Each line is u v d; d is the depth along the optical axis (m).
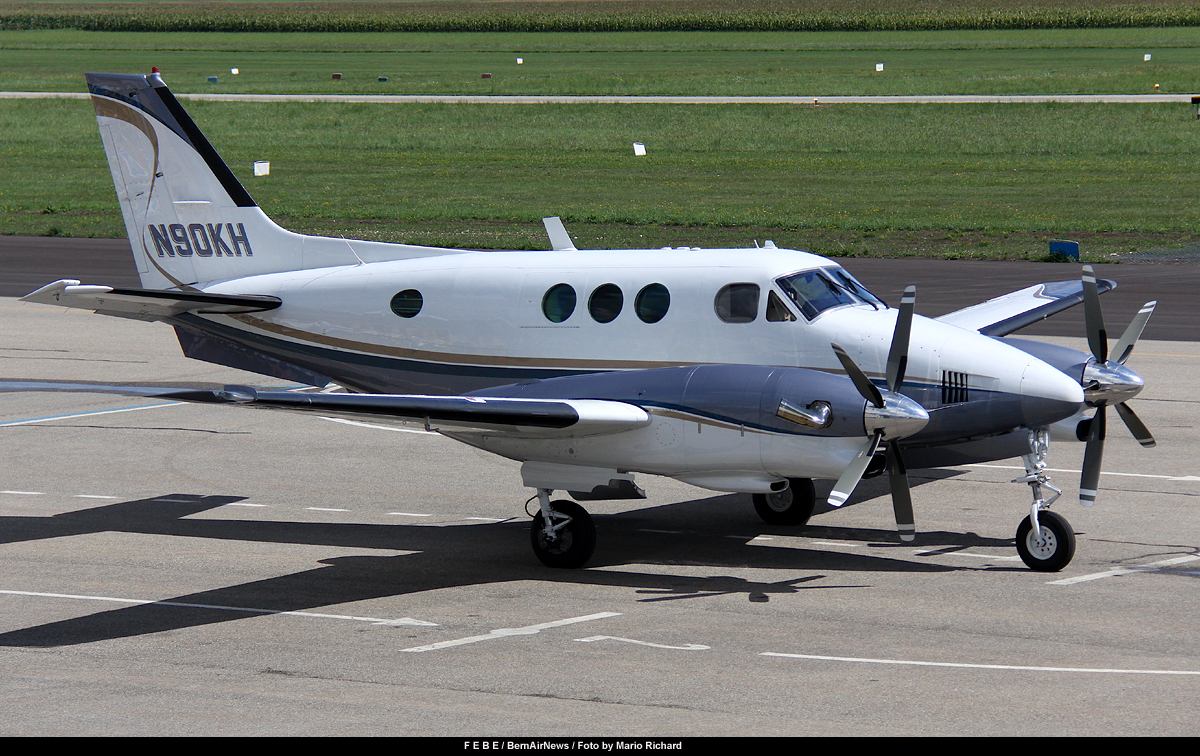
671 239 129.12
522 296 44.97
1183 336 82.75
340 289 48.25
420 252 48.84
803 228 135.75
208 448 59.03
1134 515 45.28
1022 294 59.16
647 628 34.00
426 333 46.56
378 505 49.41
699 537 44.28
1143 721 26.72
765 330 41.38
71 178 184.88
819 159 193.50
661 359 42.75
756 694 28.64
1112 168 175.00
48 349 83.19
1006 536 43.25
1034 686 28.97
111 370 76.12
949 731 26.23
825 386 37.44
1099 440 41.53
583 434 39.53
